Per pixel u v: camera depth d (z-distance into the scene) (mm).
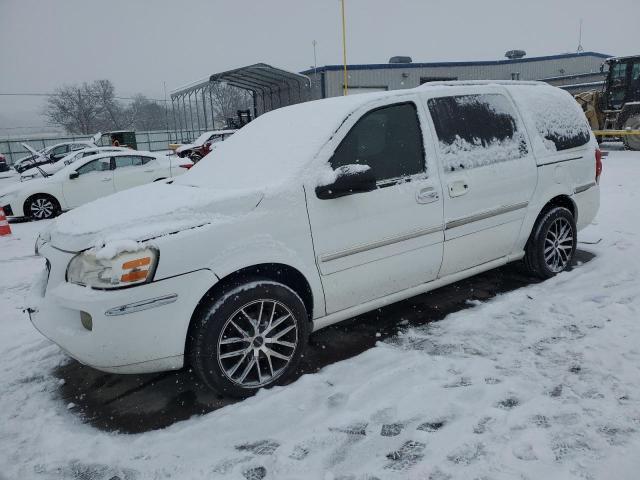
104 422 2814
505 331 3488
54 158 24781
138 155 11727
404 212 3344
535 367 2986
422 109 3545
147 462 2426
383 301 3471
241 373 2947
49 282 2840
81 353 2627
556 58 29625
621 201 7723
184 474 2324
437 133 3580
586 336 3322
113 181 11328
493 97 4020
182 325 2682
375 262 3297
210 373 2785
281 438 2521
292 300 2998
